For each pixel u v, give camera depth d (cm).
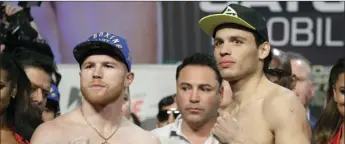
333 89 307
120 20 509
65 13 505
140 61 510
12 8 493
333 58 516
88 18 507
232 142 312
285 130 306
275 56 387
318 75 514
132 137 298
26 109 322
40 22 502
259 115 316
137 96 505
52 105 407
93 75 291
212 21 325
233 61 319
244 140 311
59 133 292
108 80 291
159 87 507
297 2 516
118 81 293
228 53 320
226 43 322
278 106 311
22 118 322
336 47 516
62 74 499
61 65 501
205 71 367
